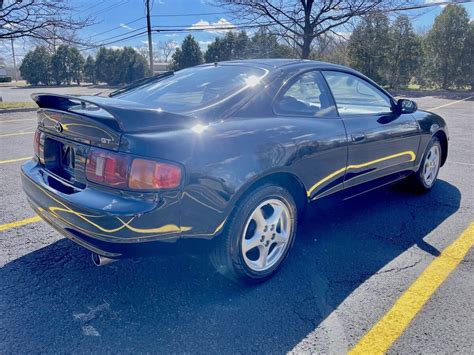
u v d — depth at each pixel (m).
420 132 3.76
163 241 1.98
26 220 3.41
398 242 3.03
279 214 2.50
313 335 1.99
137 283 2.45
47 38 14.97
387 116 3.38
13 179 4.67
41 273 2.55
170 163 1.90
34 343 1.92
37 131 2.61
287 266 2.66
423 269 2.62
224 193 2.08
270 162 2.27
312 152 2.55
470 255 2.81
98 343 1.92
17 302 2.23
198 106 2.32
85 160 2.08
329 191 2.82
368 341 1.94
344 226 3.32
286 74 2.65
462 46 26.52
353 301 2.27
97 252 2.06
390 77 28.03
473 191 4.30
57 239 3.05
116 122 1.91
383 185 3.49
